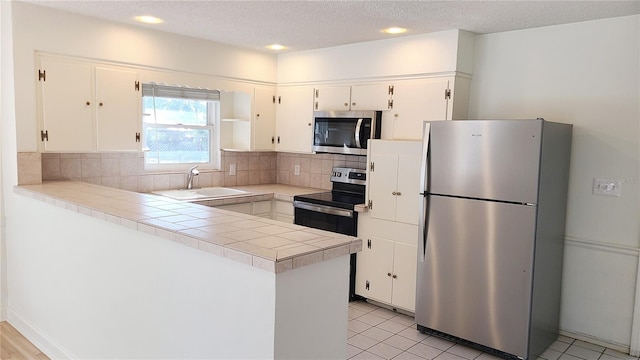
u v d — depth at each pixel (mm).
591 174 3268
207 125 4828
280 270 1613
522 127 2830
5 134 3404
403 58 3893
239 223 2225
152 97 4328
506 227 2934
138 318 2326
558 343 3303
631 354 3131
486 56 3721
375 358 3027
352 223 3979
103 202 2707
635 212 3117
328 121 4410
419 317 3420
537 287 2943
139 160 4215
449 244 3207
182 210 2533
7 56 3234
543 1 2816
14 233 3428
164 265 2137
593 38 3223
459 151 3107
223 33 3949
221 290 1865
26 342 3252
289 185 5246
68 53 3412
